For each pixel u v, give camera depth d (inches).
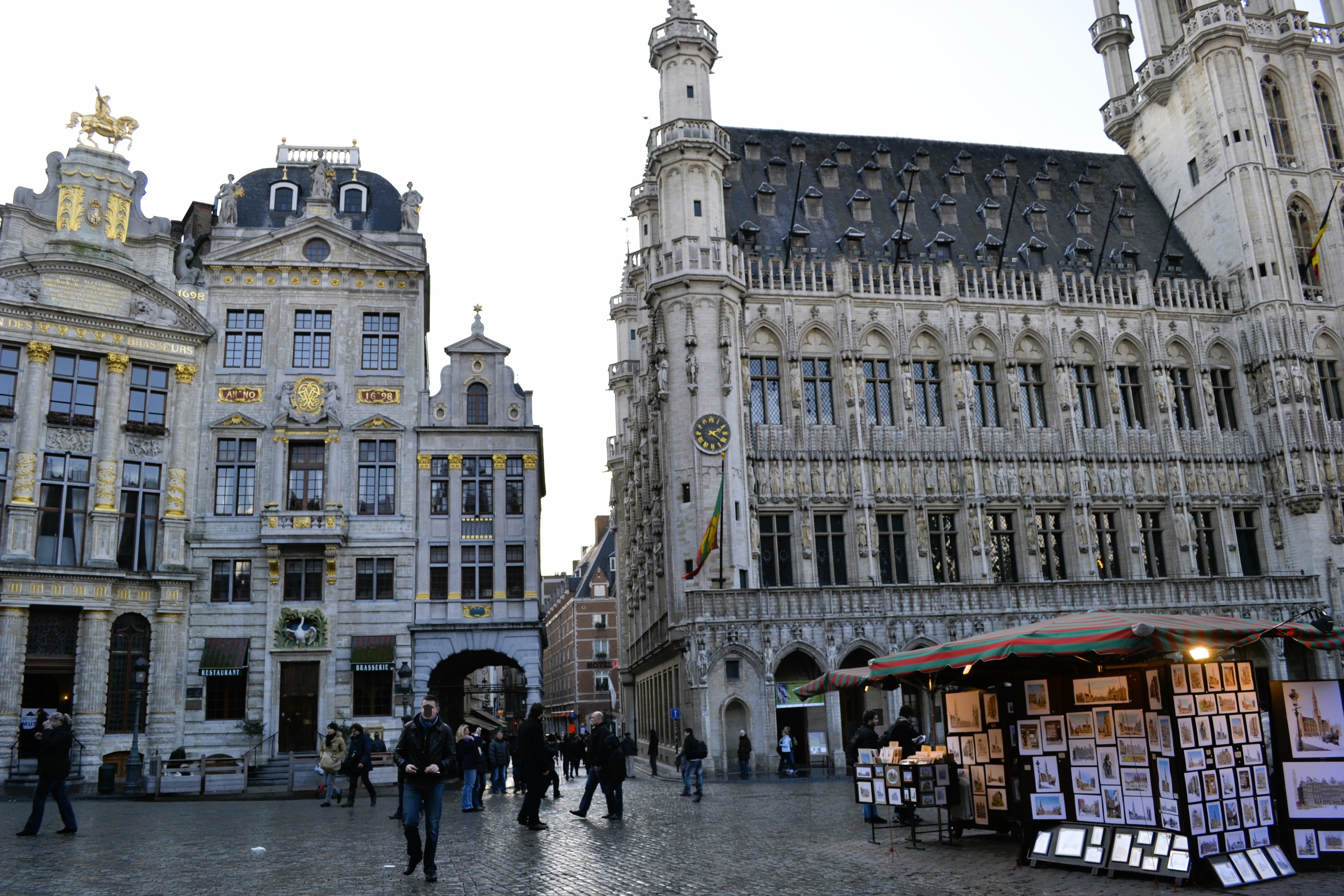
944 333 2107.5
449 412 1768.0
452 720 1899.6
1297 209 2337.6
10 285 1567.4
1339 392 2231.8
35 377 1569.9
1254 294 2237.9
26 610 1477.6
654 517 2084.2
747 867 600.1
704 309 1913.1
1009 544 2047.2
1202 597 1978.3
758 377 2009.1
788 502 1940.2
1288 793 575.8
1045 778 602.2
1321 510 2128.4
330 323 1780.3
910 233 2287.2
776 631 1704.0
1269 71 2413.9
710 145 1983.3
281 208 1889.8
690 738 1123.9
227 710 1608.0
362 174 1943.9
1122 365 2188.7
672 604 1815.9
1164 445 2148.1
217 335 1740.9
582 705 4399.6
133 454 1635.1
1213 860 522.6
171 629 1599.4
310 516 1662.2
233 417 1701.5
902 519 2006.6
